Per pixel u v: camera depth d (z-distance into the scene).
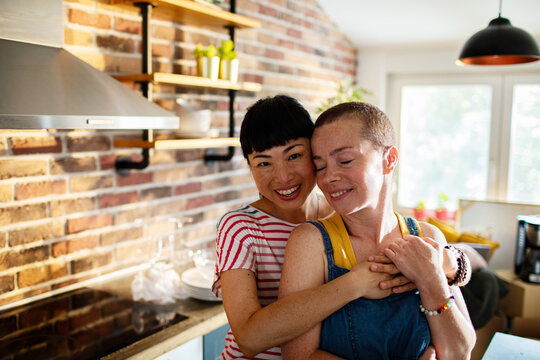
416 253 0.97
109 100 1.57
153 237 2.33
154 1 2.01
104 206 2.10
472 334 1.02
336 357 0.95
